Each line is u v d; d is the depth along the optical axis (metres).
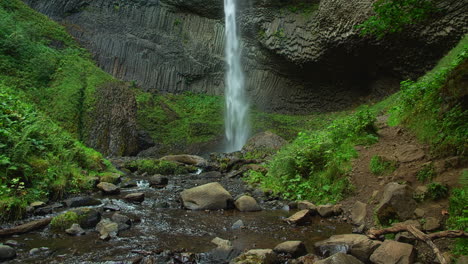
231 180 8.98
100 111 15.72
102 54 22.52
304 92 21.56
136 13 23.95
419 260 3.42
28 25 18.22
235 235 4.55
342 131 7.51
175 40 24.23
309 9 19.92
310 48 19.09
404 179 5.25
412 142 6.25
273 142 14.32
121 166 10.78
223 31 24.09
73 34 22.17
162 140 18.47
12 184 5.57
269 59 22.28
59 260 3.57
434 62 14.74
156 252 3.82
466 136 5.11
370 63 17.67
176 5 24.28
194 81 24.33
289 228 4.87
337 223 5.11
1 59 15.16
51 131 8.05
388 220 4.48
